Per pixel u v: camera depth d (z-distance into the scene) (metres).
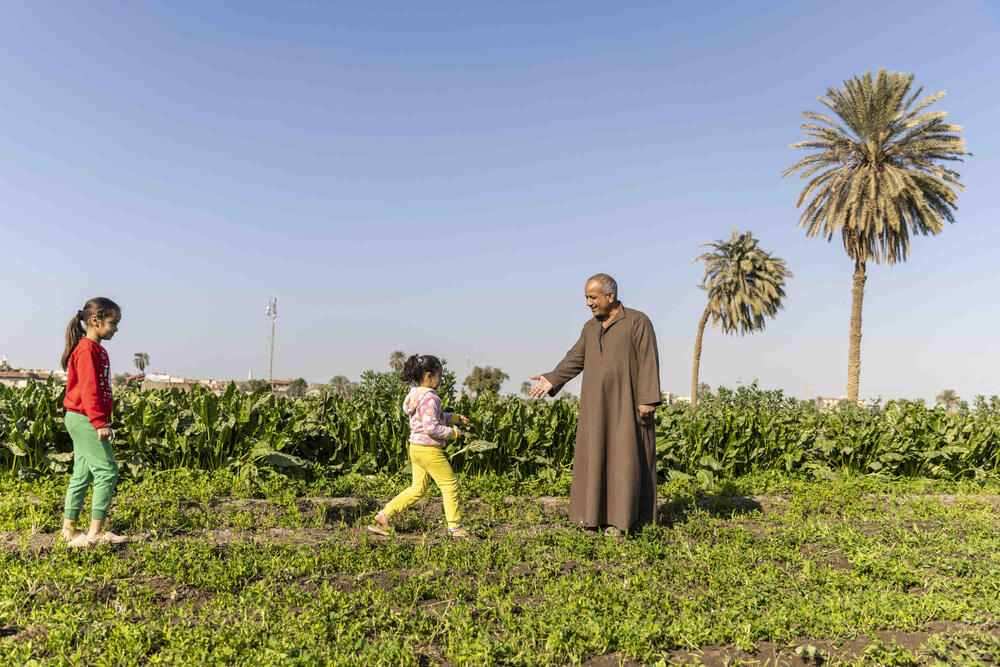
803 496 7.47
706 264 50.06
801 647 3.45
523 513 6.38
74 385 4.55
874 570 4.84
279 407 7.78
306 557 4.59
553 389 6.25
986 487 8.96
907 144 30.22
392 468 7.44
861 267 31.64
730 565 4.95
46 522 4.93
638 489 5.70
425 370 5.42
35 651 3.19
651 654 3.42
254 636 3.40
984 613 3.97
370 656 3.25
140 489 5.90
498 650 3.35
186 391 8.45
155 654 3.20
